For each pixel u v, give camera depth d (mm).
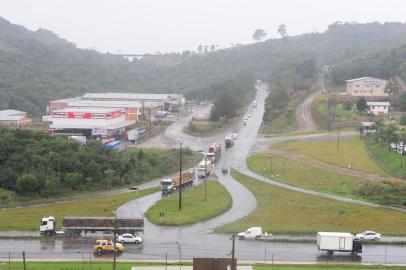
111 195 111562
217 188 117125
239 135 197625
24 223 85312
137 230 78312
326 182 121750
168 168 142250
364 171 131500
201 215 90750
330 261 67188
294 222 87000
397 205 100750
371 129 178125
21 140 127938
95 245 70062
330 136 181375
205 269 59031
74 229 78312
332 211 94812
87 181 118250
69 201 104875
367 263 66500
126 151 154125
